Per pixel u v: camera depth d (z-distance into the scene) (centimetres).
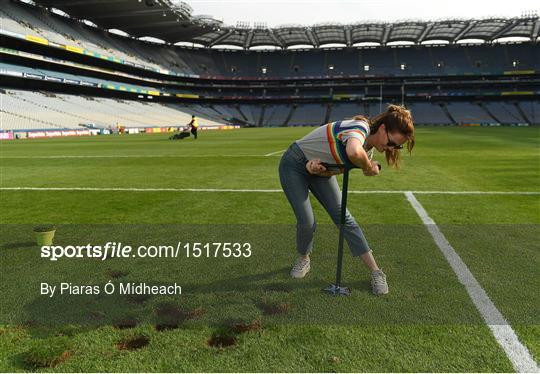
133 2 5147
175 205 561
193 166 1041
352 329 219
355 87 7112
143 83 6400
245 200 594
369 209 521
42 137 3362
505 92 6625
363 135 238
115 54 5822
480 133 2859
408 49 7319
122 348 204
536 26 6250
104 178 834
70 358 195
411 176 816
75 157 1338
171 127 5191
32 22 4791
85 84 4934
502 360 189
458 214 488
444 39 7069
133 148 1778
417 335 212
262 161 1155
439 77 6806
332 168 266
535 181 733
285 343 206
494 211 502
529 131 3189
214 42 7450
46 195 645
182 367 187
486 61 6894
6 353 199
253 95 7481
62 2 5050
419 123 6288
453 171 883
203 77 7138
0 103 3672
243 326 224
